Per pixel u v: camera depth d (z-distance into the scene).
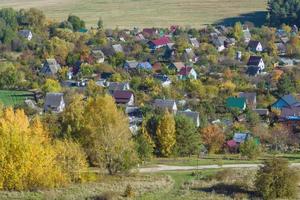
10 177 113.06
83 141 137.50
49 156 116.81
